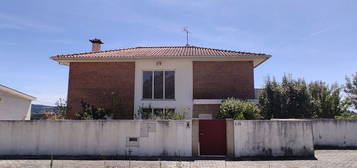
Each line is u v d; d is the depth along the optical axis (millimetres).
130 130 12898
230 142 12625
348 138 16078
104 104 18797
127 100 18703
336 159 11922
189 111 18312
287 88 18844
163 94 18719
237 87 18531
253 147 12547
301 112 18469
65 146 12969
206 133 12875
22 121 13148
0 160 11906
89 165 10820
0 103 20484
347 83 28547
